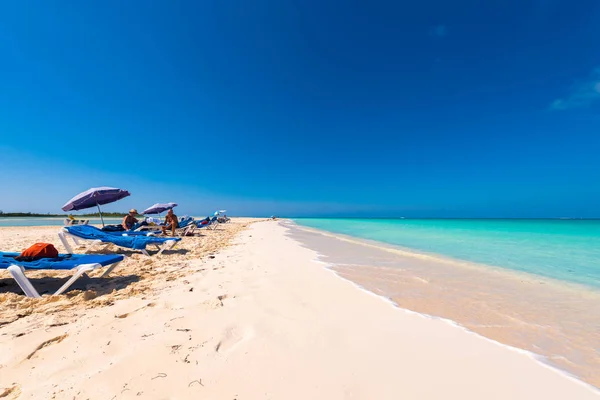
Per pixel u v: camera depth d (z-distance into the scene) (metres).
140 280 5.16
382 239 14.84
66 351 2.51
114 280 5.13
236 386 2.11
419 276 6.03
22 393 1.95
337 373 2.32
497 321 3.61
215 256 7.98
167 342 2.70
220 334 2.92
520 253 9.48
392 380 2.26
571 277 5.99
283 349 2.68
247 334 2.97
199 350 2.59
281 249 10.13
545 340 3.10
